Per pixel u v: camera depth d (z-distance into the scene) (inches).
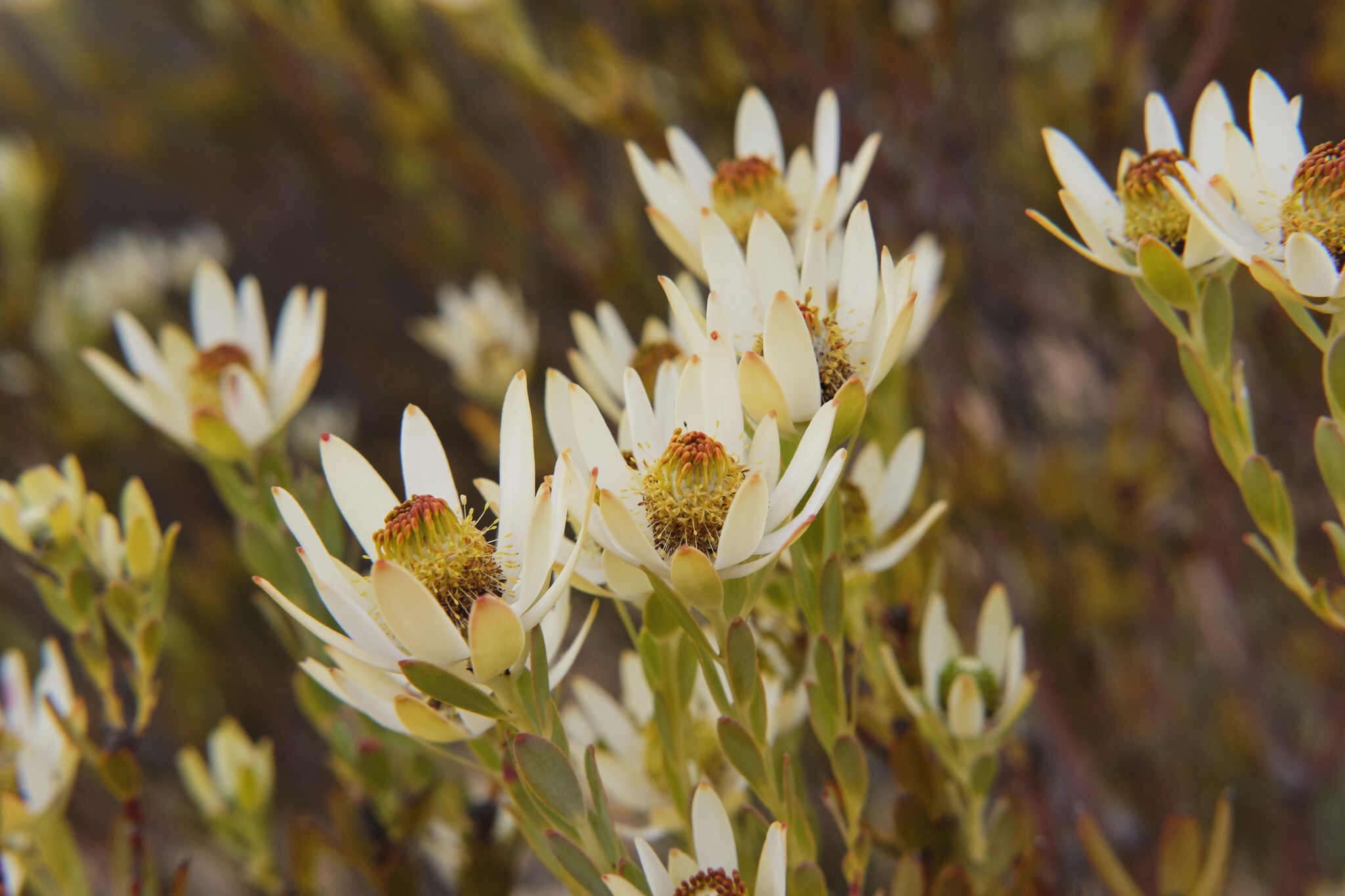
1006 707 29.9
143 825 31.2
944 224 45.2
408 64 50.5
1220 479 45.6
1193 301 28.1
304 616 26.7
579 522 27.4
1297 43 49.1
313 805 61.6
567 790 27.1
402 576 26.2
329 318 80.7
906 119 46.4
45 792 31.0
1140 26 43.2
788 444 27.8
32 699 31.8
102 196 93.7
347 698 28.0
